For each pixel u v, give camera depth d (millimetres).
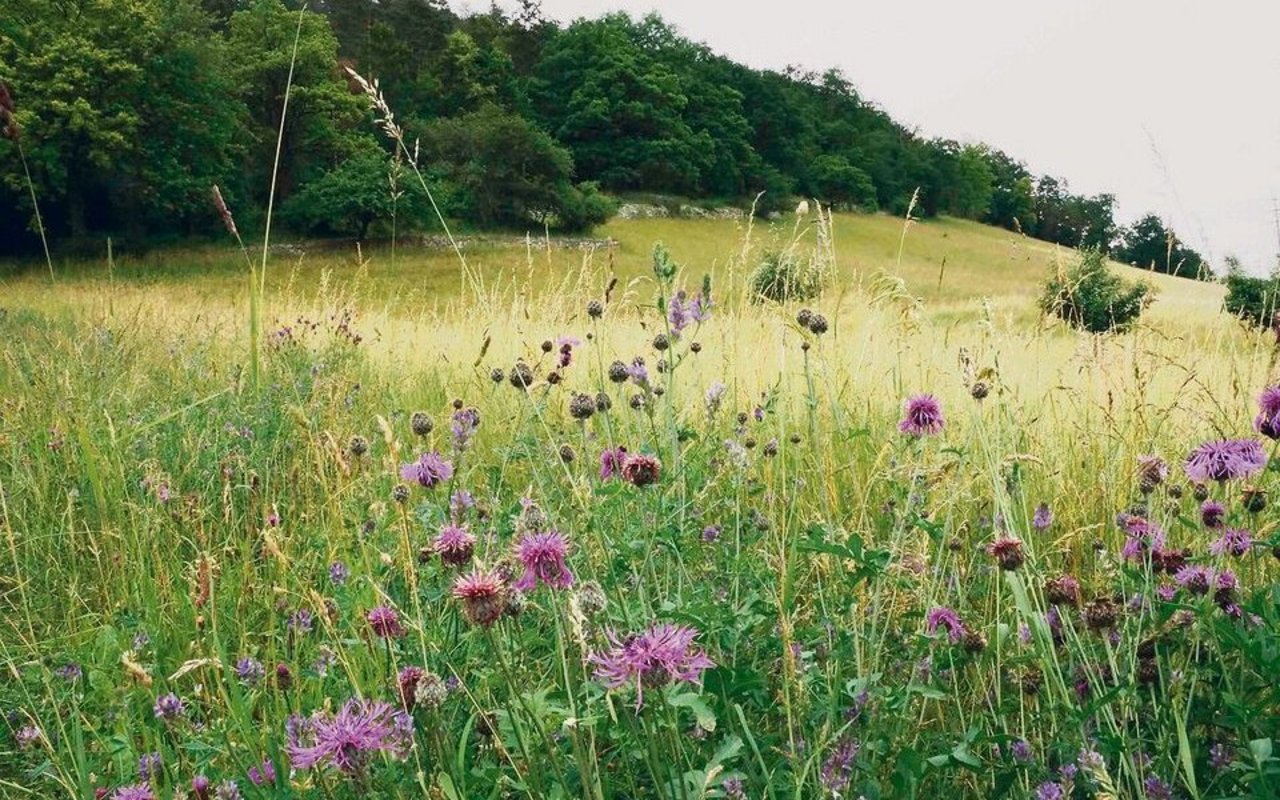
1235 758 1822
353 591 2377
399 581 2471
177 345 6902
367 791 1497
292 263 41656
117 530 3025
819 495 2990
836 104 105875
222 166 48812
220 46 49875
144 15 44688
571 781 1736
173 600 2623
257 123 54094
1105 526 2922
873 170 90438
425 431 2572
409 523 2582
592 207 60625
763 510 2984
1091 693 1999
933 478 2453
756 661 2131
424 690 1602
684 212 74062
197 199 47188
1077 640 1905
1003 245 71875
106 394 4746
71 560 3078
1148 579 1963
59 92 41938
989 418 3666
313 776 1702
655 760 1459
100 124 42656
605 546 2139
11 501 3557
